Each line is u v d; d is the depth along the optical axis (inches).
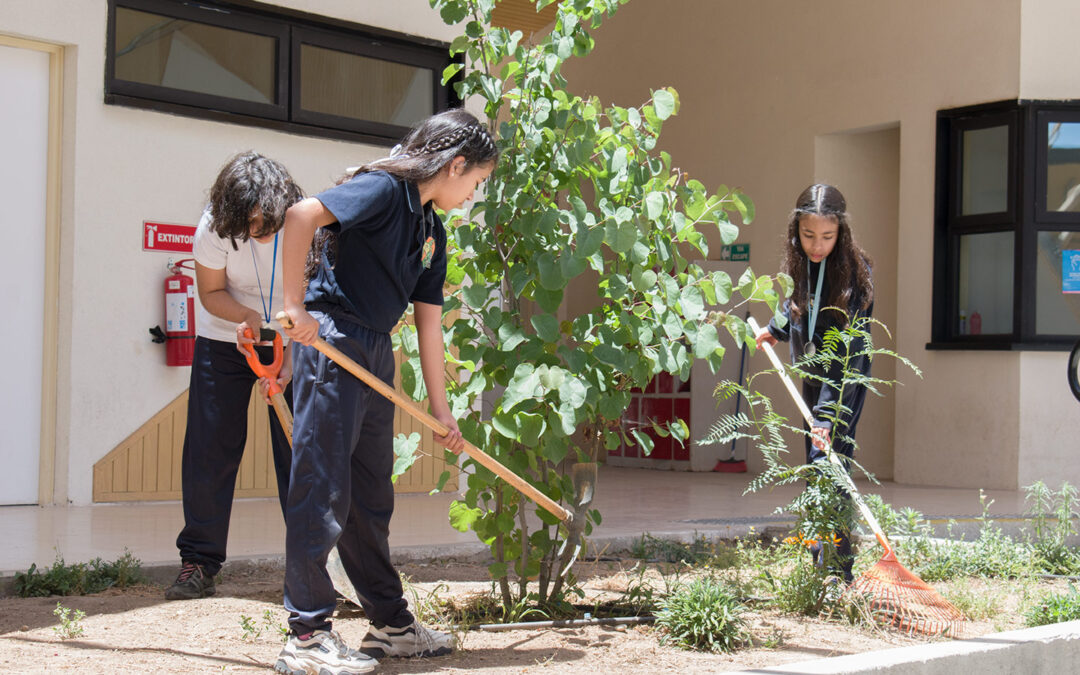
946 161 395.2
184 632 135.0
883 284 439.8
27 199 259.3
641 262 141.8
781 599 160.2
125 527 223.8
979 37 382.9
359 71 305.9
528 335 144.2
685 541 236.7
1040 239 374.3
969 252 391.2
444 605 155.9
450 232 150.4
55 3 255.6
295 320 110.6
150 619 142.9
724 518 268.4
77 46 259.0
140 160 268.4
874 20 415.5
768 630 145.9
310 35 295.7
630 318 144.6
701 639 135.0
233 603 155.6
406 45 314.0
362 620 147.8
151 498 270.1
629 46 523.5
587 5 147.3
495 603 155.5
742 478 418.0
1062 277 376.2
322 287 118.9
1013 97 373.4
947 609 151.3
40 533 213.6
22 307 258.4
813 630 147.3
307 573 114.1
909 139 403.5
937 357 392.8
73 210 259.0
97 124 262.1
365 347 117.7
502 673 118.9
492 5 149.3
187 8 275.3
